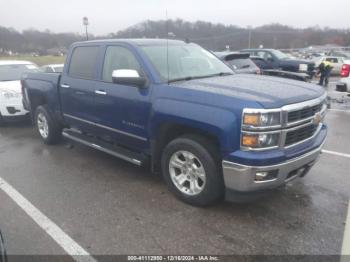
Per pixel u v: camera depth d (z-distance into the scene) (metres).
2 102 7.77
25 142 6.76
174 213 3.79
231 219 3.64
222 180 3.67
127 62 4.48
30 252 3.17
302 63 15.74
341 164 5.18
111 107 4.59
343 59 23.02
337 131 7.26
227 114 3.32
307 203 3.97
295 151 3.51
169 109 3.78
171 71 4.26
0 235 2.72
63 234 3.43
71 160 5.60
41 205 4.04
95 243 3.28
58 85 5.69
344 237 3.27
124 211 3.85
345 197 4.11
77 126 5.57
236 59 10.17
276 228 3.47
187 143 3.75
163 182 4.64
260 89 3.65
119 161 5.51
